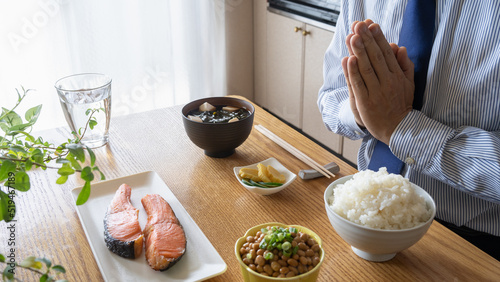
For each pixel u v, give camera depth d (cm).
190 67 336
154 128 157
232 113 141
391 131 121
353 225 89
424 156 117
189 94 345
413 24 131
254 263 84
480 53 121
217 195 120
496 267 94
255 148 144
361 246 92
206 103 143
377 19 148
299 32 307
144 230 104
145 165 135
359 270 94
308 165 134
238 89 370
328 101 154
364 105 118
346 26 156
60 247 102
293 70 324
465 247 99
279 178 121
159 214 107
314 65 303
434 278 91
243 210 114
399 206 91
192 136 133
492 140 112
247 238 89
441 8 128
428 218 93
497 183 110
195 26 325
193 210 114
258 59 360
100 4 290
